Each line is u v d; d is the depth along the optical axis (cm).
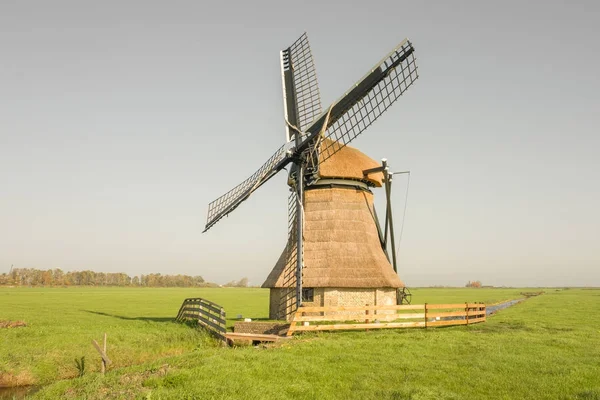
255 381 1517
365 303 3125
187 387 1445
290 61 3484
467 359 1798
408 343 2108
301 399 1393
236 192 3556
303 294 3175
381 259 3353
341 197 3431
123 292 13238
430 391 1410
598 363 1725
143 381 1535
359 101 3028
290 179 3359
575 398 1346
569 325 2914
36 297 8119
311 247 3288
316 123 3117
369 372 1644
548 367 1658
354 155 3541
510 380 1521
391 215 3478
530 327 2755
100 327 3139
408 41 2859
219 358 1802
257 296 10800
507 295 11094
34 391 1948
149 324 3356
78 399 1419
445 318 3731
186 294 11900
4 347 2381
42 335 2730
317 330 2536
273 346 2130
